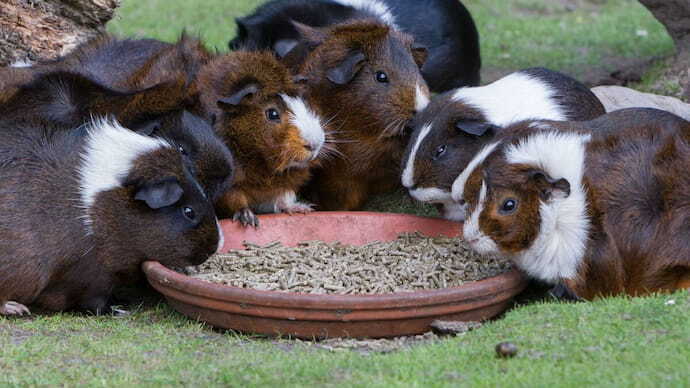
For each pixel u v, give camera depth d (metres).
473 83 13.10
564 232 7.31
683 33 12.95
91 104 8.29
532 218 7.30
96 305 7.80
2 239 7.38
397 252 8.34
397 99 9.34
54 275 7.56
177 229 7.63
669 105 10.86
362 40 9.45
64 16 10.45
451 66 12.39
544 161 7.43
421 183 8.80
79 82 8.30
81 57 9.69
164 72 9.20
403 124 9.38
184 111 8.35
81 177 7.58
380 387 5.50
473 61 12.99
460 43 12.55
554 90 9.41
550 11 19.61
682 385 5.29
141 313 7.87
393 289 7.60
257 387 5.68
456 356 6.04
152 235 7.60
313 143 8.75
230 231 8.75
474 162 7.71
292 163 8.79
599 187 7.54
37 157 7.59
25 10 10.12
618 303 6.91
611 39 16.62
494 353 6.02
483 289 7.10
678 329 6.19
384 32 9.56
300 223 8.91
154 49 10.07
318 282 7.64
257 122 8.70
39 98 8.12
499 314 7.57
